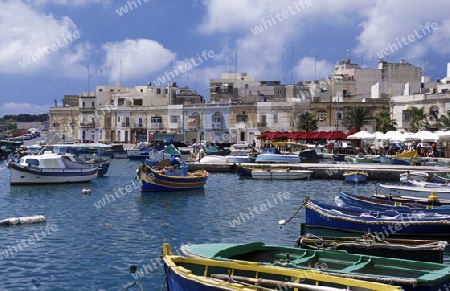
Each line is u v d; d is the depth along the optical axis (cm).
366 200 2972
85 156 6756
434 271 1455
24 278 1928
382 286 1280
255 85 11231
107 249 2323
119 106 11450
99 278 1925
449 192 3312
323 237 1998
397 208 2683
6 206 3522
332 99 9744
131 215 3158
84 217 3089
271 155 6362
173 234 2625
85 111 12006
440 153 6769
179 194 4069
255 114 9481
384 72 10038
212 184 4809
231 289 1339
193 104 10344
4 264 2095
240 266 1485
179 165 4488
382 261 1580
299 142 8512
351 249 1898
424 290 1361
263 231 2683
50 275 1961
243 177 5384
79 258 2180
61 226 2816
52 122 12681
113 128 11588
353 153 7550
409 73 10169
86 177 4816
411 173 4712
